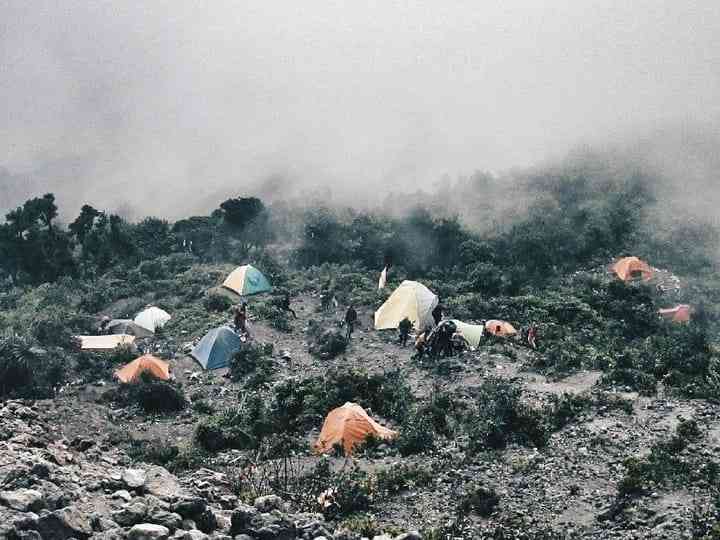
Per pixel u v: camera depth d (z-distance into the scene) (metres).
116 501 8.65
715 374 19.30
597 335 27.27
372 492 13.37
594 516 12.16
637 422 16.19
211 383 23.78
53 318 27.36
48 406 19.36
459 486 13.66
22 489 7.92
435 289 34.09
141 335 29.61
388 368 23.69
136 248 49.41
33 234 48.53
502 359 23.73
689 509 11.73
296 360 25.75
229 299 33.25
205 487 10.62
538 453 15.08
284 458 14.97
